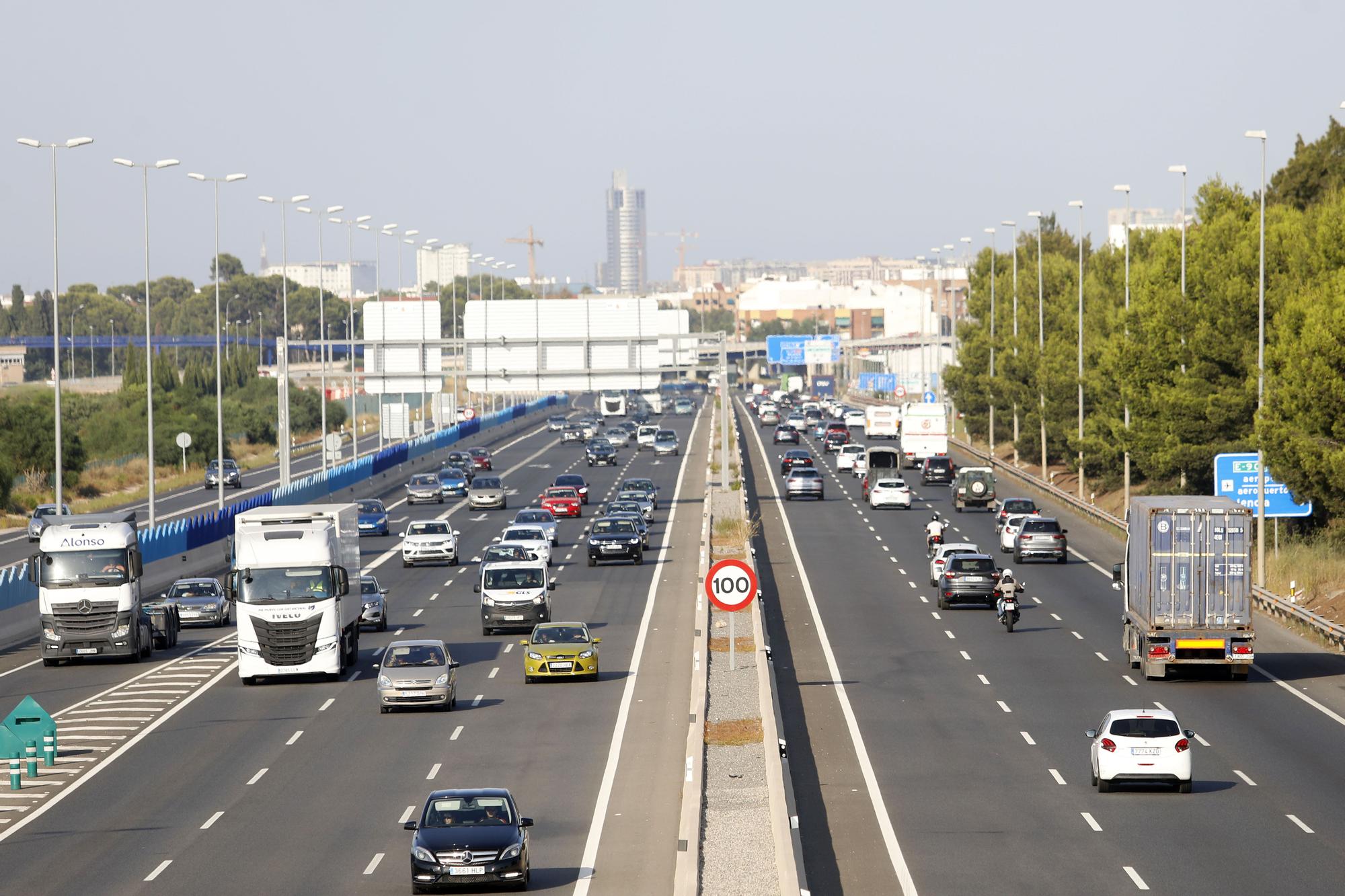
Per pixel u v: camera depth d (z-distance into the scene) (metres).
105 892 54.50
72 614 109.31
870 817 63.16
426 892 53.25
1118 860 55.97
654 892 53.56
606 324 199.25
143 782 73.06
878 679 96.50
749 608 127.69
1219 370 161.12
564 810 65.62
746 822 61.12
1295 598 127.00
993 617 123.06
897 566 154.62
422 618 128.62
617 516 165.75
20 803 69.50
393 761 76.25
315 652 100.25
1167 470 166.88
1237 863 55.28
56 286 139.50
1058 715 85.00
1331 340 126.94
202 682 102.50
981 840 59.34
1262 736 79.25
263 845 60.81
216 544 171.12
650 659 105.31
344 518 105.88
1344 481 125.12
